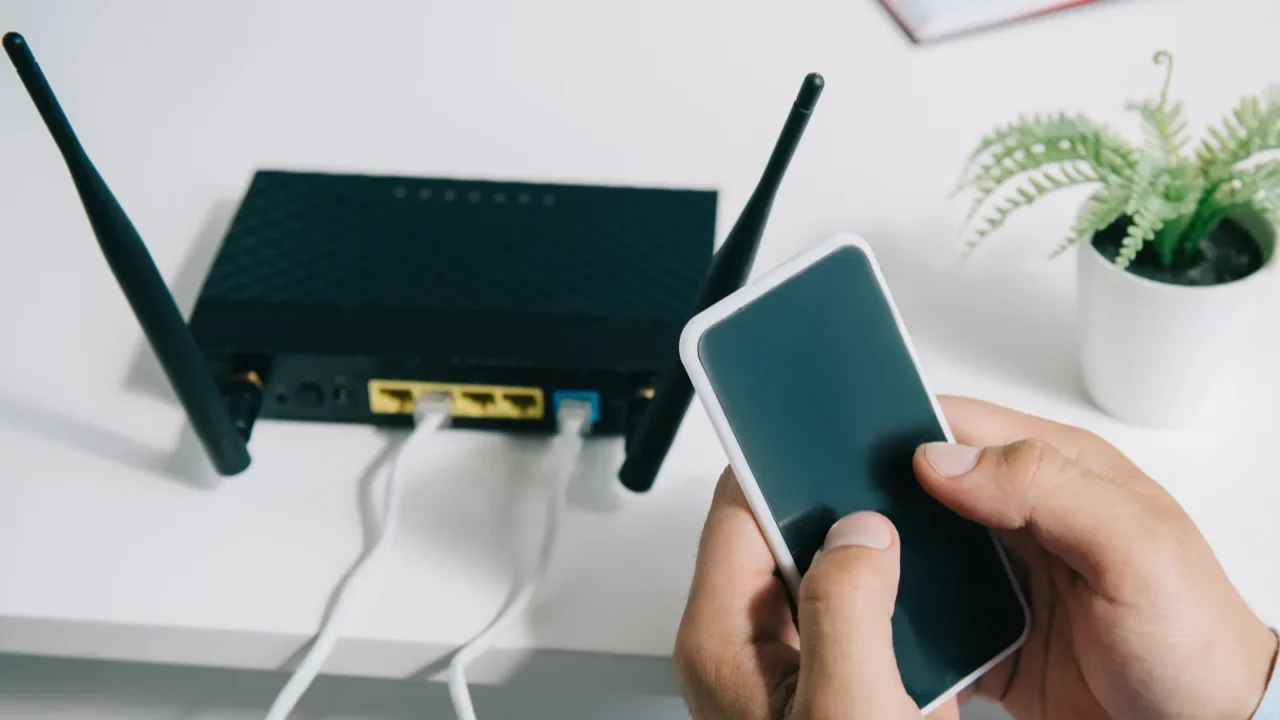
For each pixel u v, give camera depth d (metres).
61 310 0.61
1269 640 0.46
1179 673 0.46
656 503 0.53
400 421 0.56
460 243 0.58
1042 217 0.66
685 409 0.49
